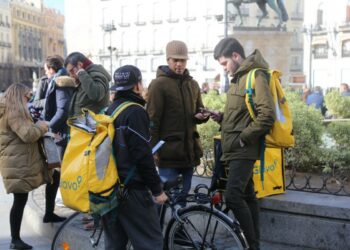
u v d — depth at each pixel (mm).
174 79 4777
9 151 4980
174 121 4766
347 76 48719
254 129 3961
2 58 101500
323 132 5961
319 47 51125
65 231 4641
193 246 4027
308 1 52094
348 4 48469
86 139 3512
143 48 70750
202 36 65062
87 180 3396
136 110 3459
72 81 5664
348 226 4535
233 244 3916
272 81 4113
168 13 68125
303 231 4766
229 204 4176
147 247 3521
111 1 72938
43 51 121938
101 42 74125
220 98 7434
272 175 4926
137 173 3494
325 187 5137
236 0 20797
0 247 5379
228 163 4273
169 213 4598
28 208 6355
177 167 4820
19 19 109000
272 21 36312
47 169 5195
